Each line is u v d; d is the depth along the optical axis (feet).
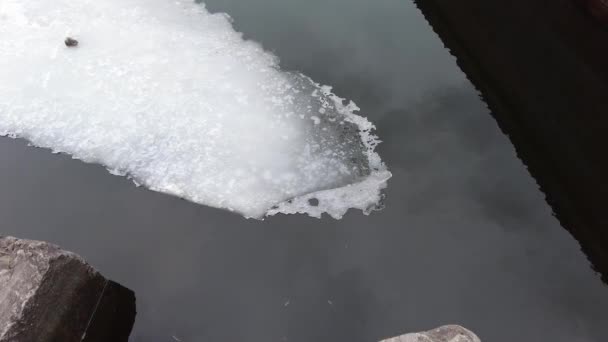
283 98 21.35
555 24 18.92
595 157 17.17
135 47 23.30
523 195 17.97
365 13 25.03
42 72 22.26
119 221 17.43
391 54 23.06
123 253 16.56
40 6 25.11
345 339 14.78
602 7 17.19
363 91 21.58
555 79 18.81
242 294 15.64
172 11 25.07
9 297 11.74
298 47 23.38
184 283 15.87
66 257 12.59
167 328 14.97
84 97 21.30
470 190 18.19
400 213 17.65
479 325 15.02
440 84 21.80
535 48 19.53
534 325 15.01
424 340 11.07
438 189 18.29
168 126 20.31
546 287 15.76
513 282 15.89
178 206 17.89
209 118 20.59
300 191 18.39
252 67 22.52
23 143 19.86
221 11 25.17
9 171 18.86
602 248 16.30
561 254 16.47
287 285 15.85
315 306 15.40
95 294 13.60
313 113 20.80
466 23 22.26
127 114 20.70
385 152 19.48
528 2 19.69
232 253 16.60
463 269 16.20
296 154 19.48
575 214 17.16
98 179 18.67
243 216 17.63
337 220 17.51
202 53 23.08
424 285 15.87
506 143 19.52
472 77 21.89
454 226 17.26
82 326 13.10
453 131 20.08
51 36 23.71
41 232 17.06
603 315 15.12
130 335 14.88
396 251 16.67
